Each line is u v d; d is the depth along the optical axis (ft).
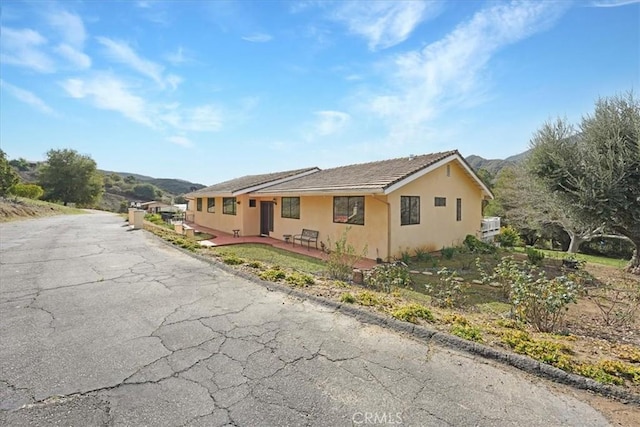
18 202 82.48
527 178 45.70
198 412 7.57
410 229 38.09
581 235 49.52
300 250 42.86
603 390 8.24
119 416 7.41
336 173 50.96
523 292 14.97
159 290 17.87
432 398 8.09
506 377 9.05
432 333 11.52
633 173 29.35
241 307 15.03
